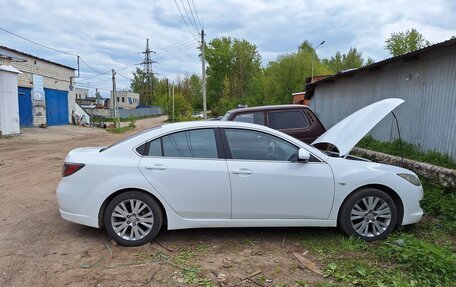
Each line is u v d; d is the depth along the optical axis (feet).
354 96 42.78
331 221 14.56
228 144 14.48
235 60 230.07
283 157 14.57
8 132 59.57
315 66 144.56
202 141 14.49
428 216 17.48
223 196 14.03
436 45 23.18
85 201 13.94
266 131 14.76
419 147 27.55
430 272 11.51
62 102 97.71
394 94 32.09
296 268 12.22
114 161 14.05
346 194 14.39
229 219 14.24
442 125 24.77
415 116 28.32
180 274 11.80
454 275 11.30
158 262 12.66
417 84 28.12
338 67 210.59
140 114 253.24
